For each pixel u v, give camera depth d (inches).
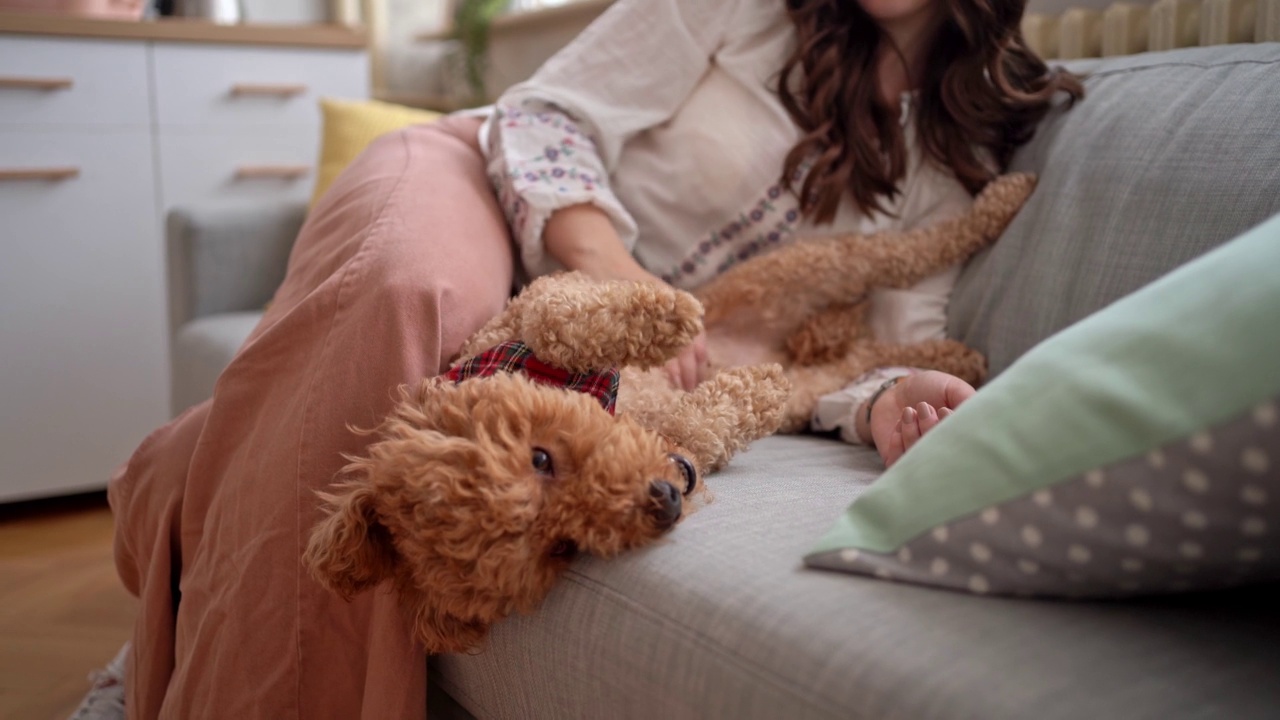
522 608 27.2
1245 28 47.4
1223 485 19.4
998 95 47.5
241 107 95.2
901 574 23.5
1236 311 20.2
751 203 48.5
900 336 47.9
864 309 48.9
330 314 36.1
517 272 48.5
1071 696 18.7
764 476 34.8
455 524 25.0
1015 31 48.3
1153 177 39.8
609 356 31.2
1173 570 21.2
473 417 27.0
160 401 93.7
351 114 81.0
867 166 47.7
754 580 24.5
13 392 87.2
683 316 31.1
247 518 34.5
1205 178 37.8
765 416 36.0
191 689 34.7
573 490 25.9
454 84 117.9
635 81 50.6
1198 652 20.5
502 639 29.8
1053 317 42.1
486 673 31.1
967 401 25.2
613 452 26.3
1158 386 20.7
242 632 33.4
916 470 24.5
